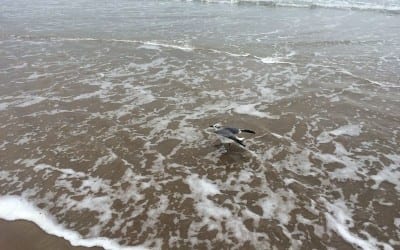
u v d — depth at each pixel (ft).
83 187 31.09
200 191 30.68
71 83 51.37
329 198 29.76
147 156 35.06
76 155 35.22
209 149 36.06
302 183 31.50
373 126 40.16
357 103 45.34
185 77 53.36
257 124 40.37
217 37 73.87
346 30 78.89
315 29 79.61
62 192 30.48
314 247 25.22
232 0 114.42
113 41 71.20
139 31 78.23
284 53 64.13
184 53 64.13
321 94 47.80
